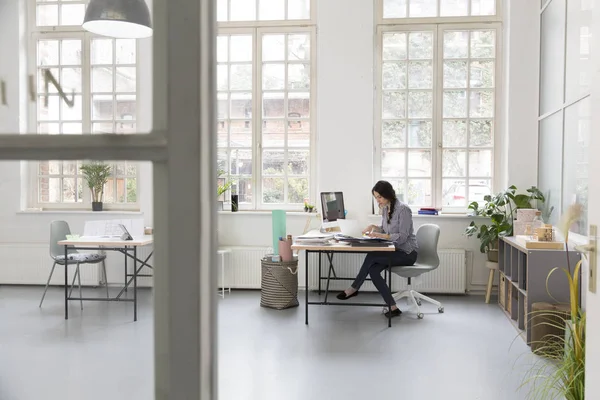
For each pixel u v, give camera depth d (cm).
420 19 675
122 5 119
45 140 45
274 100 702
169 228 45
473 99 674
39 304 580
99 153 45
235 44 705
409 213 567
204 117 46
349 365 407
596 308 153
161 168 46
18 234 665
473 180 675
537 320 434
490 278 629
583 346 270
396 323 534
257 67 701
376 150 687
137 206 577
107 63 326
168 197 45
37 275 668
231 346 454
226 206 702
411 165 685
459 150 677
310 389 358
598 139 153
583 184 463
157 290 47
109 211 622
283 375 385
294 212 682
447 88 677
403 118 682
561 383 307
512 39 641
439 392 353
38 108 73
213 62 48
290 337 482
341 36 673
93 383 325
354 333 497
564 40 527
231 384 366
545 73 606
